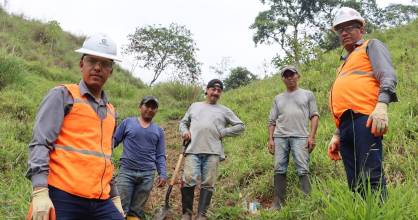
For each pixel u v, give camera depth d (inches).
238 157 284.4
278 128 215.2
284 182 209.9
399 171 199.8
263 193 229.1
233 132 211.6
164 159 222.8
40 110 112.3
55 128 111.3
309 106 217.2
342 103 149.6
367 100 144.6
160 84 620.1
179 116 494.0
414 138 230.7
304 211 171.6
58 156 112.0
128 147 212.1
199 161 207.0
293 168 230.5
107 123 121.6
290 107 213.3
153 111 217.0
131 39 1103.6
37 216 102.5
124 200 207.8
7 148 284.5
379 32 669.3
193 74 1107.9
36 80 564.4
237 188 238.2
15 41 732.0
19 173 255.3
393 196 142.9
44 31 826.8
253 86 555.2
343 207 143.1
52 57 763.4
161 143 222.4
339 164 219.1
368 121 136.3
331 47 887.1
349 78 149.5
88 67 119.3
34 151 108.0
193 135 207.9
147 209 232.8
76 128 114.7
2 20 822.5
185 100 565.6
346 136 151.0
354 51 153.3
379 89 143.7
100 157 116.3
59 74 653.3
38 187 105.3
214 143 207.5
